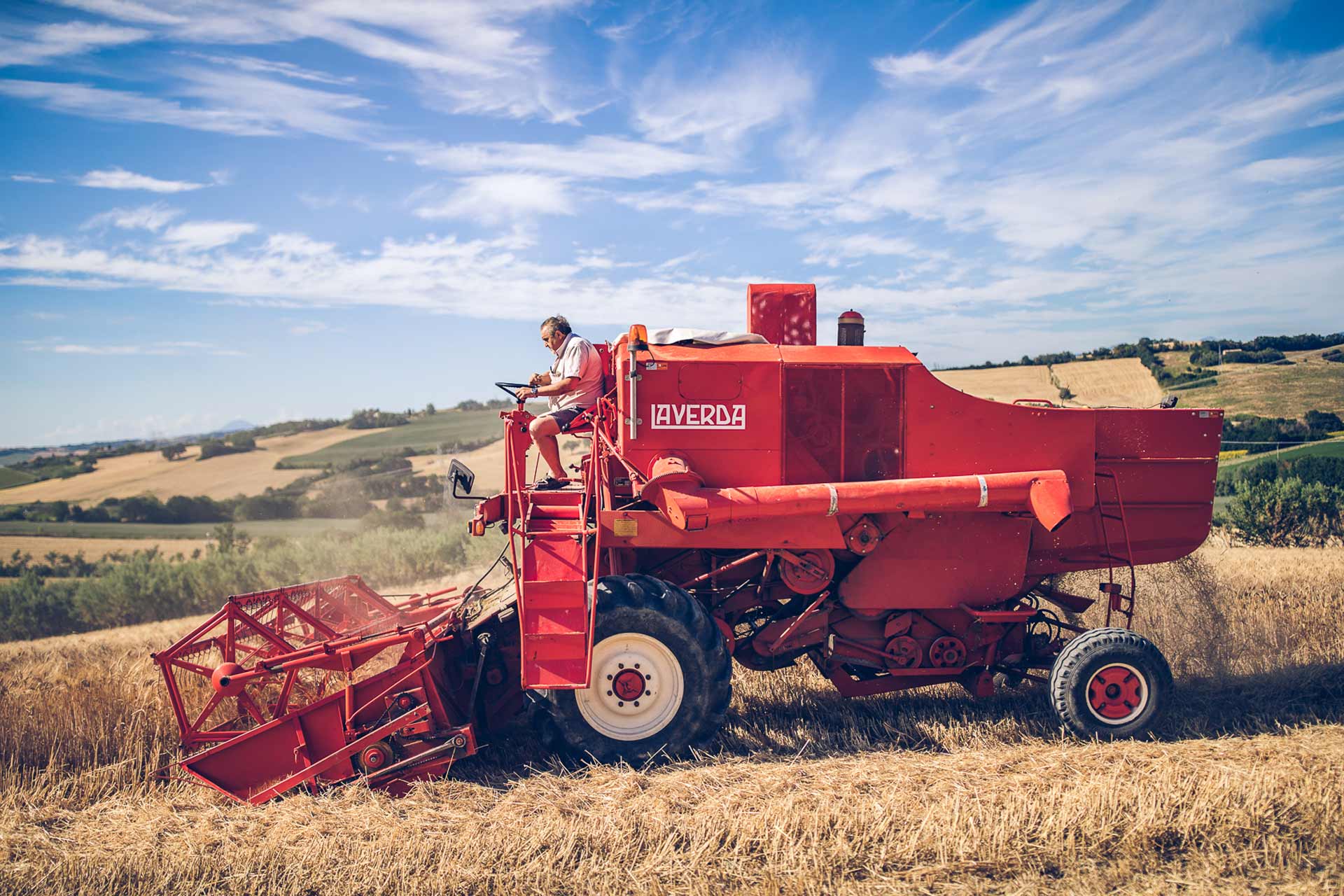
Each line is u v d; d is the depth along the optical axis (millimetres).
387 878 3869
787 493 5285
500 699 5660
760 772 4875
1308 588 9398
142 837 4430
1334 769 4516
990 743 5414
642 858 3959
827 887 3658
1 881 4043
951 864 3793
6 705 6020
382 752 4945
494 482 52219
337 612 6871
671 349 5738
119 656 9648
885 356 5812
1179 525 6145
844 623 6105
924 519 5844
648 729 5270
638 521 5527
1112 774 4531
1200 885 3613
